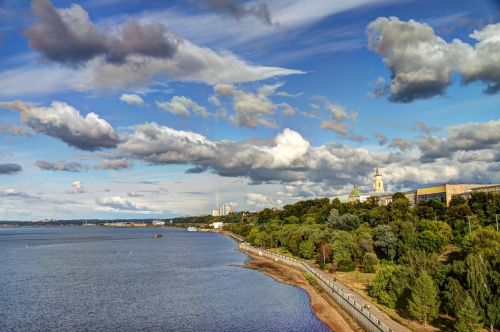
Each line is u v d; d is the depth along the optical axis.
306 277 148.75
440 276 88.12
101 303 116.19
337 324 92.88
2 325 94.81
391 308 93.06
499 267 79.38
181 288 138.12
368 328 83.44
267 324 94.19
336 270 144.00
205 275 166.12
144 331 90.06
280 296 123.69
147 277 162.75
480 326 71.88
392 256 144.75
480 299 76.38
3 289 138.12
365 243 153.12
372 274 136.00
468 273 79.06
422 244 141.88
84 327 93.12
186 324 94.94
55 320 98.81
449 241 150.00
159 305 113.25
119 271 180.50
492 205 173.12
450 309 80.12
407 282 93.00
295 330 89.62
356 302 94.25
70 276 166.75
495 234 117.31
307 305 111.94
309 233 195.50
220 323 95.56
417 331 77.00
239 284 144.62
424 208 193.50
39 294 129.25
